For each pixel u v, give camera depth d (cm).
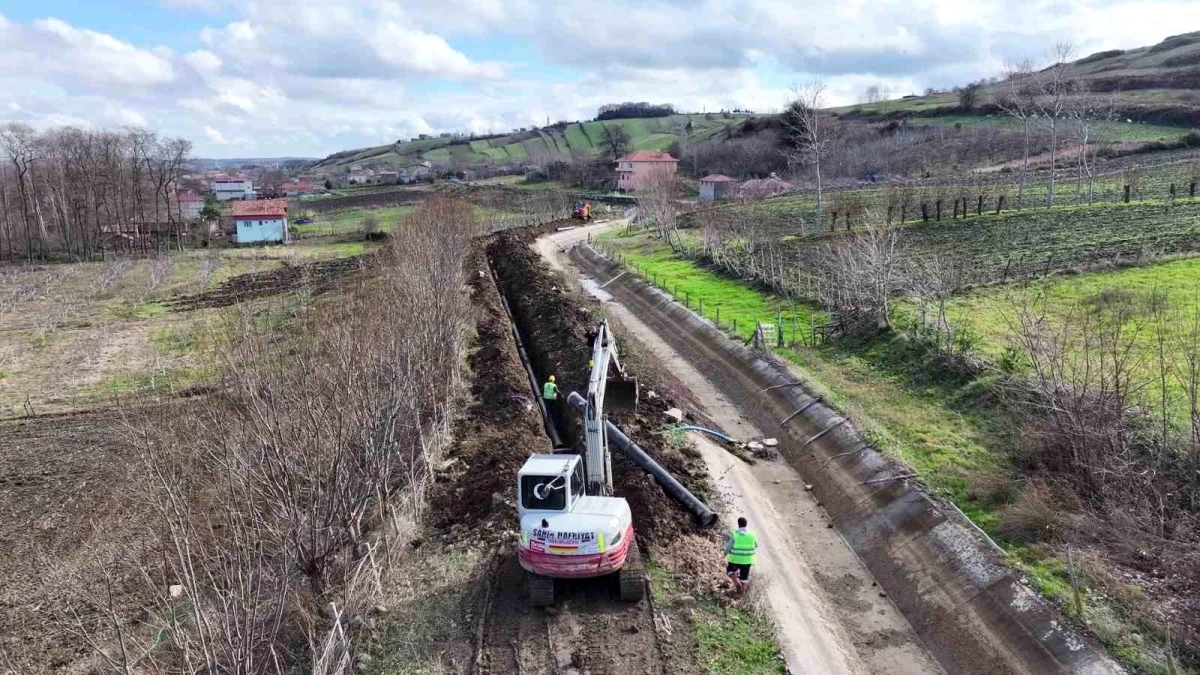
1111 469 1616
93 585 1455
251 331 2459
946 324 2564
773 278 4094
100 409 3077
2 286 6394
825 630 1523
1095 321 2539
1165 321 2441
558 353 3055
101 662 1337
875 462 2041
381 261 3956
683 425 2461
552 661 1315
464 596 1502
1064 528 1591
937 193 5912
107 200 9456
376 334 2067
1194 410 1602
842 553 1833
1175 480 1616
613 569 1411
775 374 2809
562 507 1417
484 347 3186
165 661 1289
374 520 1794
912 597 1606
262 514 1512
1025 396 2039
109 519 1786
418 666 1317
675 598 1497
